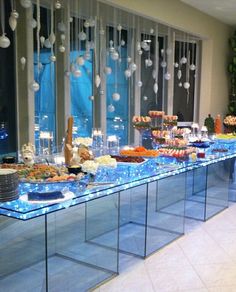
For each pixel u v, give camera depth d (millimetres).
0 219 2969
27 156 3357
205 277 3125
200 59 7734
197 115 7926
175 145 4238
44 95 5367
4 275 2936
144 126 4816
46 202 2473
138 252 3574
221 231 4219
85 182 2922
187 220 4570
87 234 3496
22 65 4320
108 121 6555
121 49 6543
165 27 6816
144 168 3658
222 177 5254
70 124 3439
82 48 5625
